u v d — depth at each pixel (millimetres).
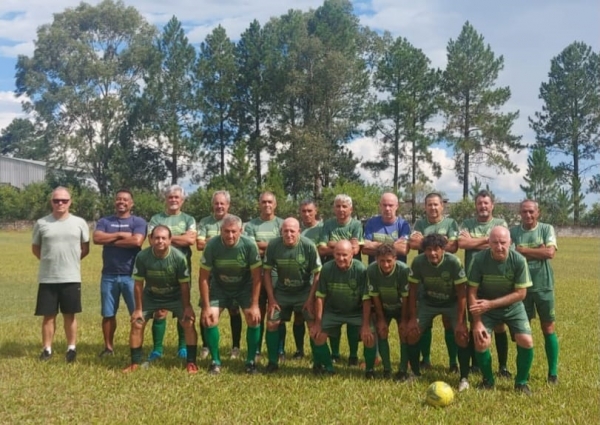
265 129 67750
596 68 69750
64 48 73125
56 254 9211
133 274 8781
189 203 58562
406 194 63438
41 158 78875
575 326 12172
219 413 6848
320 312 8438
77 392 7562
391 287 8297
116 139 69875
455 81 63844
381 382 8070
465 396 7461
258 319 8594
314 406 7070
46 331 9297
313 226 9844
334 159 63938
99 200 66000
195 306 14961
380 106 63312
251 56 64812
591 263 28672
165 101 65000
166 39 65375
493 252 7703
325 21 66875
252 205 57406
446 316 8414
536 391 7691
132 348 8711
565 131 70438
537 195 65188
